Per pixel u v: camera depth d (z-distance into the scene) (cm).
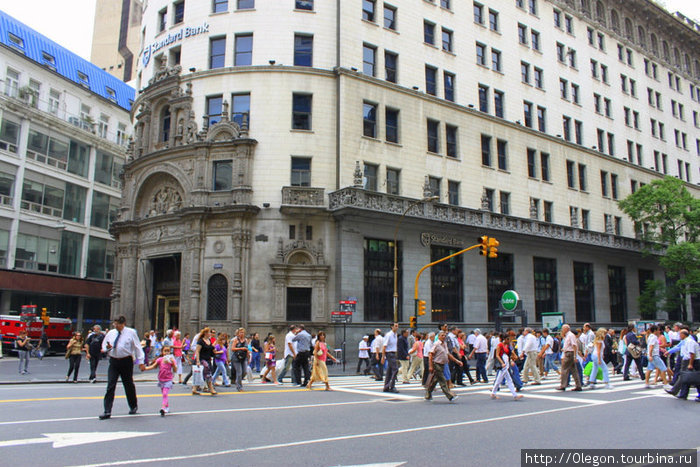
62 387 1861
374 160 3603
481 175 4191
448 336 1844
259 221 3338
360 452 800
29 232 4712
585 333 2078
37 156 4838
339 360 3169
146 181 3822
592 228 4969
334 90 3572
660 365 1786
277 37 3581
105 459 740
